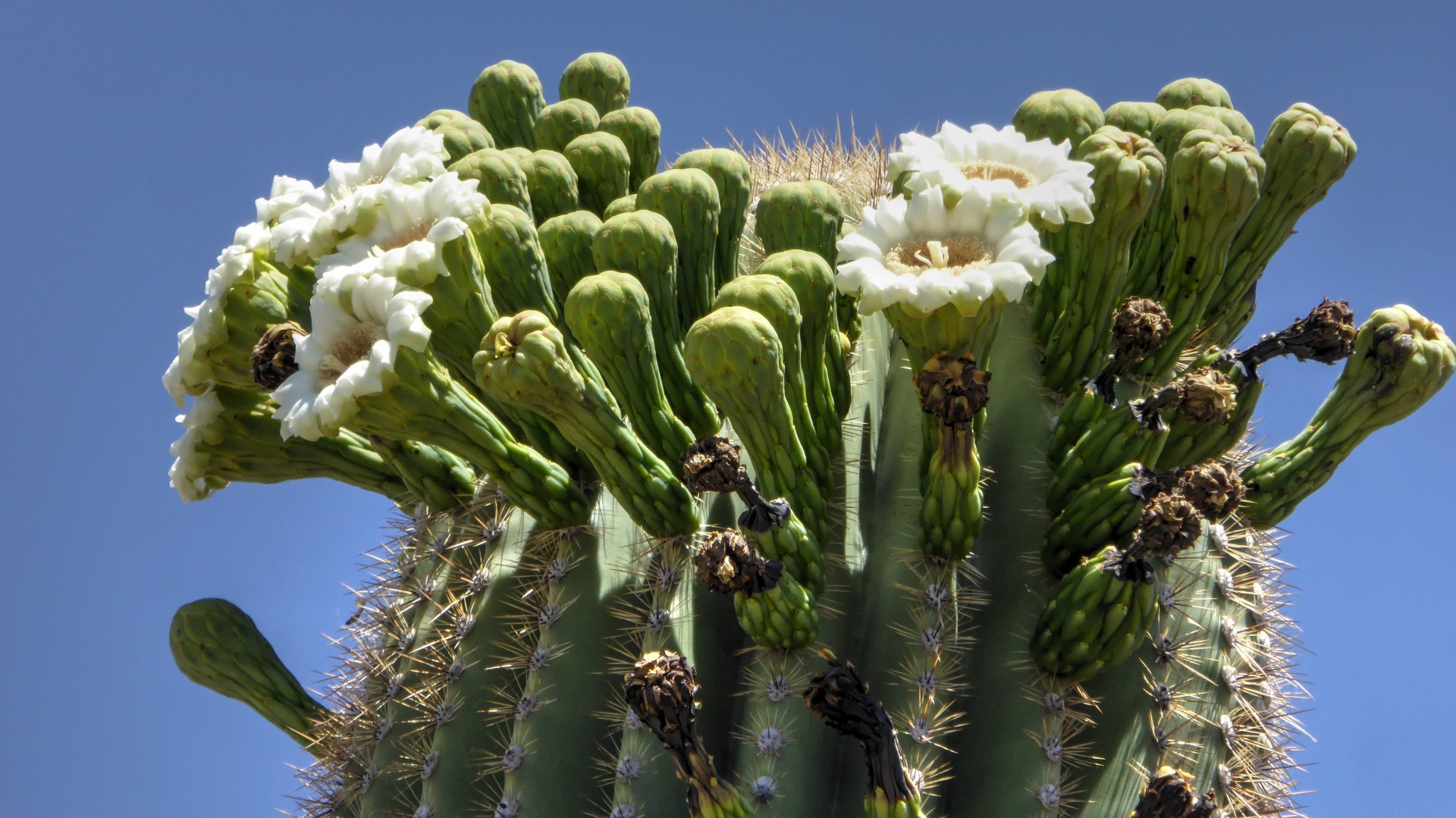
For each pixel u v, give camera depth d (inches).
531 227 121.5
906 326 105.3
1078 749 110.0
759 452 112.6
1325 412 128.0
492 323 115.0
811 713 98.8
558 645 116.5
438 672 122.8
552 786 110.7
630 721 109.7
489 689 119.5
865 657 114.7
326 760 130.3
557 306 131.0
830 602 116.6
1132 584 104.6
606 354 114.0
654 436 119.0
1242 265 135.9
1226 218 121.7
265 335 116.2
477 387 124.6
